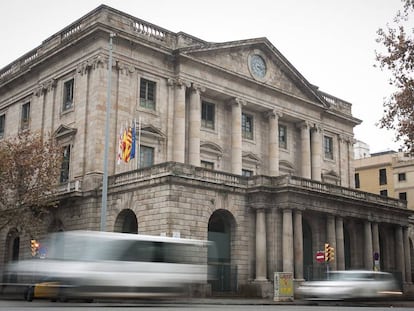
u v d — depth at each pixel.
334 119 66.69
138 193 41.16
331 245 49.03
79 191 44.50
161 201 39.38
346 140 68.12
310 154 62.44
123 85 47.28
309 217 49.47
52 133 49.28
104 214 32.97
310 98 62.59
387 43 32.09
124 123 46.56
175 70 50.97
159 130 48.84
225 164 54.31
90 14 48.34
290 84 60.81
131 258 25.52
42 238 45.91
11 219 41.84
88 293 23.73
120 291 24.73
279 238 44.78
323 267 48.78
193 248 28.58
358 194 53.09
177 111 50.09
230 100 55.00
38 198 41.97
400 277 57.59
